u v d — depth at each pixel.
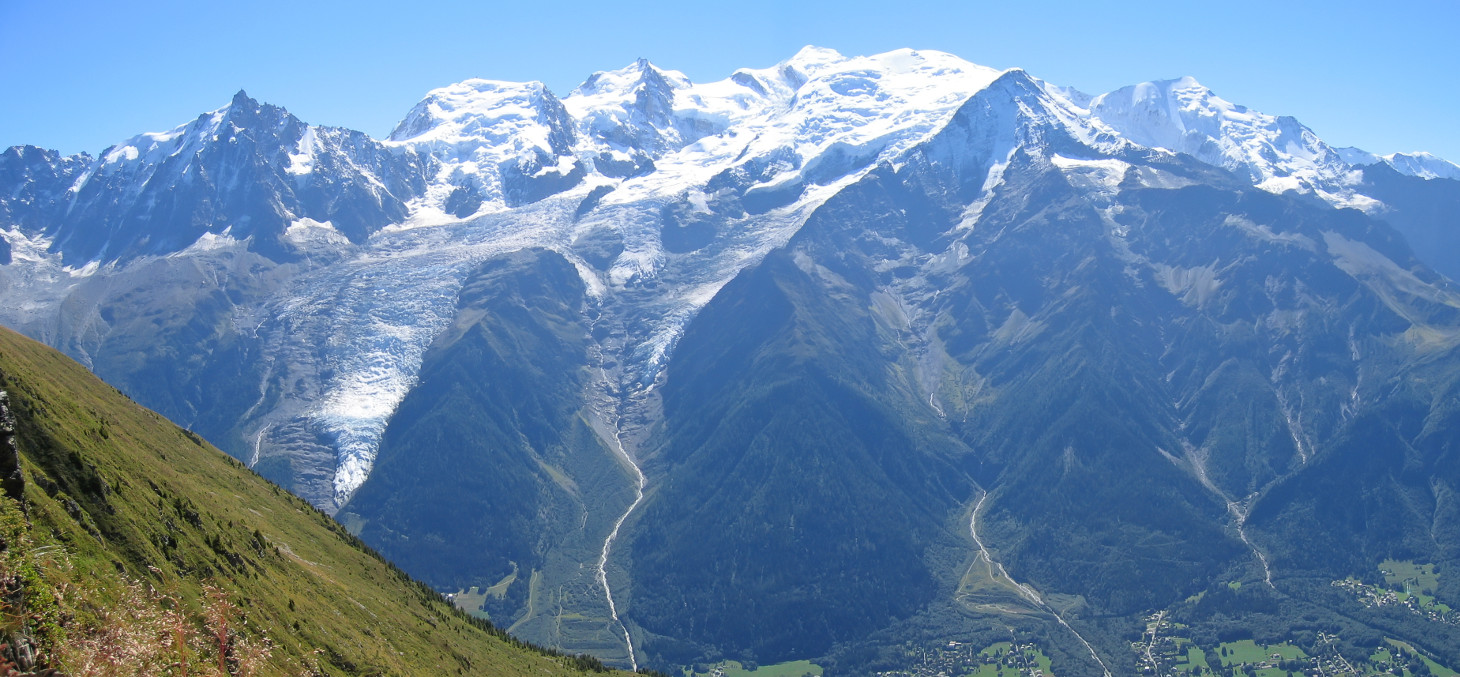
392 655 132.12
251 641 100.69
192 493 138.50
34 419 103.44
